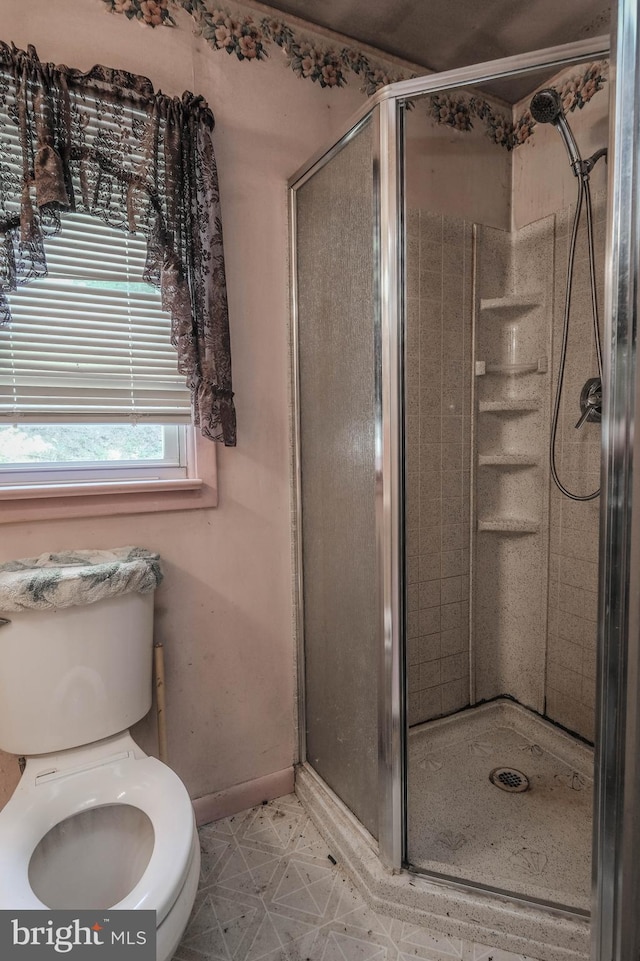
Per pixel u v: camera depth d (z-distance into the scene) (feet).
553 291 5.49
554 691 5.66
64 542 4.18
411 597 5.47
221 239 4.32
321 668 4.99
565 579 5.49
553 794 4.88
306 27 4.92
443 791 4.91
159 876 2.65
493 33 5.08
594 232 5.03
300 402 5.10
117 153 3.91
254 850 4.55
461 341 5.63
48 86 3.61
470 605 5.87
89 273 4.18
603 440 2.36
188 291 4.06
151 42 4.23
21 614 3.48
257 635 5.12
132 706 3.93
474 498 5.82
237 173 4.70
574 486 5.38
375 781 4.15
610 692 2.38
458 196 5.56
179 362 4.12
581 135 5.08
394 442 3.81
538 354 5.67
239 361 4.85
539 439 5.72
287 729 5.34
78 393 4.23
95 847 3.26
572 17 4.84
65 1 3.90
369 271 3.91
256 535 5.05
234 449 4.88
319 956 3.59
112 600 3.76
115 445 4.55
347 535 4.40
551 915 3.53
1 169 3.60
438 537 5.62
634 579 2.26
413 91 3.60
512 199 5.89
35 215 3.58
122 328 4.36
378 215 3.75
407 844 4.03
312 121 5.03
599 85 4.88
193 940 3.71
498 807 4.70
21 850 2.86
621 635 2.32
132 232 3.88
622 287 2.24
